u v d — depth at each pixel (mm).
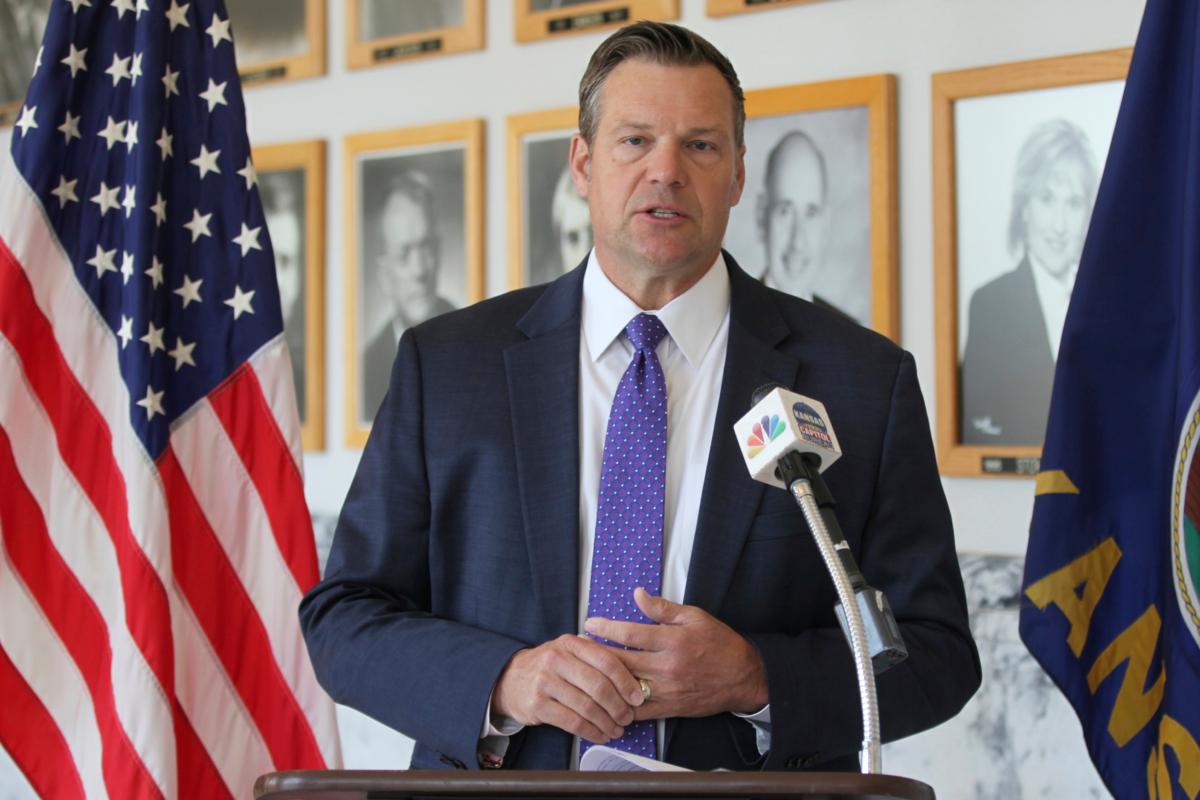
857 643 1420
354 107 4133
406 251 4000
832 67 3395
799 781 1095
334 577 2109
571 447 2025
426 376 2146
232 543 2764
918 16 3293
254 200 2867
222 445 2785
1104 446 2279
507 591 2002
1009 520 3199
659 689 1791
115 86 2820
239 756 2707
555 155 3770
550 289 2209
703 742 1897
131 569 2627
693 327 2080
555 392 2068
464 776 1129
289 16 4211
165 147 2816
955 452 3225
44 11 4500
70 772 2645
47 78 2771
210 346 2807
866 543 2035
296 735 2730
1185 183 2244
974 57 3225
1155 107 2312
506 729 1874
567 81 3775
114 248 2787
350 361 4082
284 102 4258
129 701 2590
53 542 2684
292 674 2742
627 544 1957
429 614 2078
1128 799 2211
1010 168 3176
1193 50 2266
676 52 2016
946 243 3229
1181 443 2180
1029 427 3158
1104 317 2291
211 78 2879
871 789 1089
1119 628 2248
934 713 1915
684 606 1836
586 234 3717
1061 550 2262
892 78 3291
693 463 2018
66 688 2660
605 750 1491
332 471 4133
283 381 2838
